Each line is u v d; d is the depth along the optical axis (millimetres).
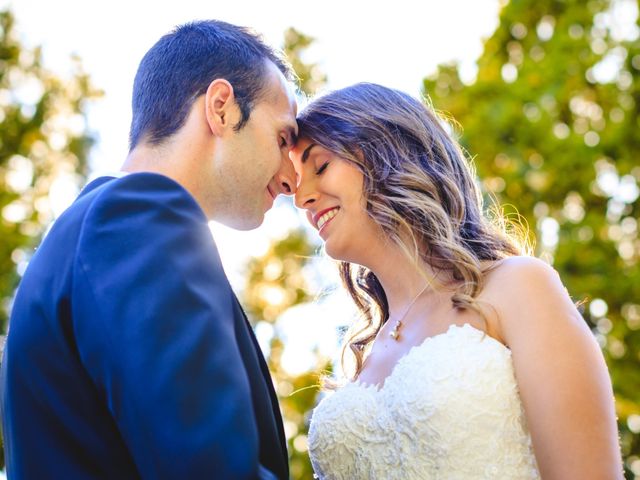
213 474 1983
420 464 3004
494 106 11234
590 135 11445
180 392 2025
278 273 12000
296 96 3125
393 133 3484
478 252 3443
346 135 3449
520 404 2945
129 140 2865
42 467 2262
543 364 2881
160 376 2041
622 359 10430
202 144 2787
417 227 3389
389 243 3467
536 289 3047
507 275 3143
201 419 2018
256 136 2865
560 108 11555
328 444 3291
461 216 3453
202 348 2084
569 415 2793
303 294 11844
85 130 12812
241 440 2018
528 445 2920
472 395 2938
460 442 2918
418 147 3510
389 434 3139
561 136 11336
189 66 2832
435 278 3381
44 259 2416
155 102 2814
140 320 2107
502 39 12117
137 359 2072
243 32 2990
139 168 2756
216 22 2977
